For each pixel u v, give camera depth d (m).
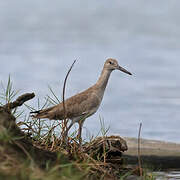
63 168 10.31
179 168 15.18
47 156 10.98
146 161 15.80
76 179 9.62
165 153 17.09
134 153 17.05
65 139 13.92
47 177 9.02
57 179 9.14
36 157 10.62
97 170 12.33
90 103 16.48
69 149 13.52
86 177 11.21
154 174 13.62
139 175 13.48
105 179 12.09
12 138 10.00
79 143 14.30
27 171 9.10
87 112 16.47
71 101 16.19
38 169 9.41
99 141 14.42
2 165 9.09
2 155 9.46
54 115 15.71
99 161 13.26
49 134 13.98
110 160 14.26
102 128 14.50
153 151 17.34
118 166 13.78
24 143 10.80
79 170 11.26
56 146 13.34
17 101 12.30
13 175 8.71
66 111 15.93
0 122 10.28
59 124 14.32
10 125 10.47
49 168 10.27
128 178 13.01
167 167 15.23
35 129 14.19
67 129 14.03
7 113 10.83
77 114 16.23
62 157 11.38
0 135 9.72
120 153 14.62
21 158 9.72
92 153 13.50
